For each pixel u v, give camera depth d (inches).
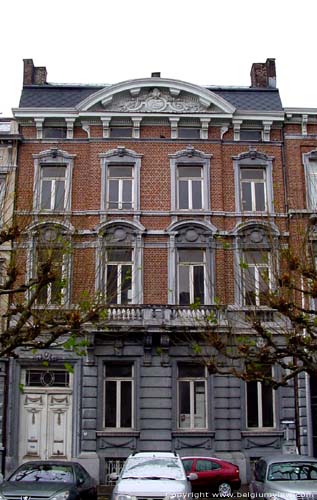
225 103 1058.7
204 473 804.0
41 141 1055.6
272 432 961.5
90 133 1059.9
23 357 971.3
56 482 584.7
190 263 1026.1
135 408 962.1
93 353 971.9
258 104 1105.4
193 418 973.8
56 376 983.6
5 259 926.4
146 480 566.6
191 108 1067.9
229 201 1048.2
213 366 711.1
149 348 973.8
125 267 1013.8
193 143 1064.8
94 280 902.4
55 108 1051.9
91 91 1122.7
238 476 818.2
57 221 964.6
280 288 713.6
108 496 815.7
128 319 960.3
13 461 938.1
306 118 1071.0
